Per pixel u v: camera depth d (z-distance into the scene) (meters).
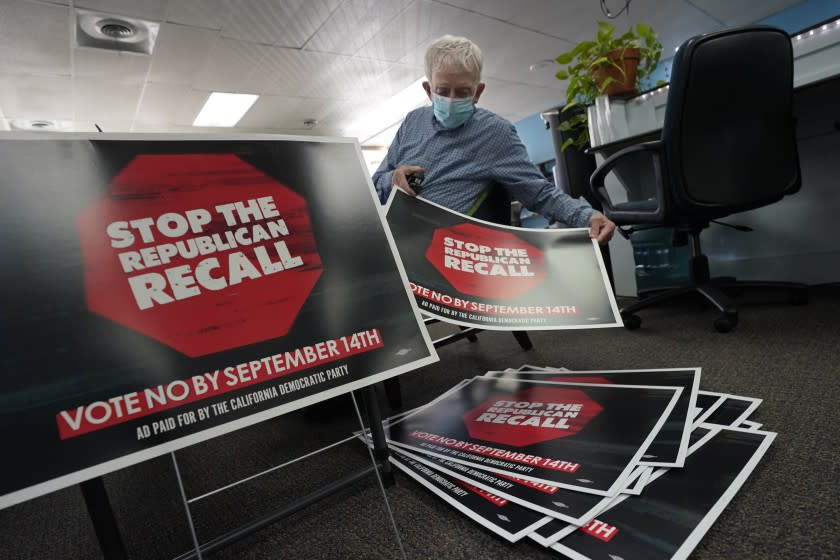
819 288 1.86
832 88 1.53
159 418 0.48
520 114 6.89
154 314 0.52
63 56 3.33
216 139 0.63
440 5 3.49
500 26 3.95
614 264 2.24
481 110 1.26
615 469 0.64
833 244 1.87
